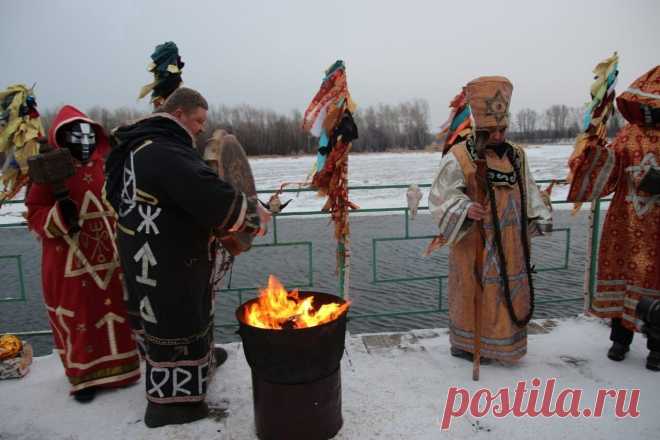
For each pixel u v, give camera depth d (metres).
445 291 7.57
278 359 2.36
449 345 3.67
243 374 3.27
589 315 4.19
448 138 3.69
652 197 3.18
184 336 2.62
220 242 2.94
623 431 2.61
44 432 2.68
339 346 2.47
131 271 2.57
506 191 3.15
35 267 9.77
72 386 2.97
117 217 2.62
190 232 2.55
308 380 2.40
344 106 3.54
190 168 2.38
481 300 3.12
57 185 2.73
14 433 2.67
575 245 10.07
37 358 3.59
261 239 11.66
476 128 3.07
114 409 2.89
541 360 3.41
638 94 3.14
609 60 3.30
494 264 3.16
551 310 6.71
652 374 3.20
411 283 7.94
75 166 2.91
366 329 6.25
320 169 3.66
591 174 3.33
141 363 3.47
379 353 3.55
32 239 12.59
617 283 3.34
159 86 3.24
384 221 13.71
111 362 3.02
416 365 3.36
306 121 3.61
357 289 7.73
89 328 2.95
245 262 9.43
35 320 7.00
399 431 2.62
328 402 2.50
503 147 3.20
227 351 3.62
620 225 3.32
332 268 8.87
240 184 3.02
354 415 2.76
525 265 3.25
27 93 3.15
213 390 3.06
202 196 2.37
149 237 2.49
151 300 2.56
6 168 3.19
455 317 3.37
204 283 2.67
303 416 2.44
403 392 3.00
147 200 2.47
